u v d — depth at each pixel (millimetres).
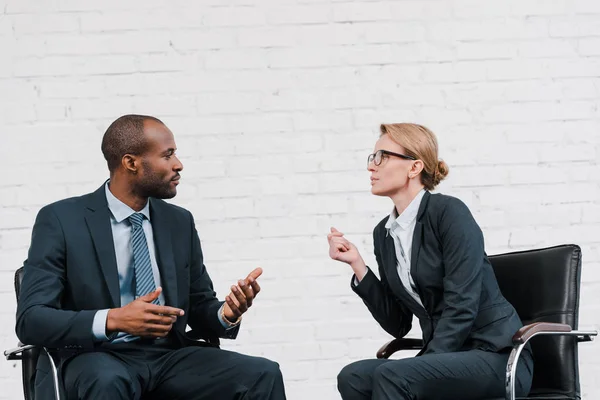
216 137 4680
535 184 4719
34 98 4633
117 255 3539
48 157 4621
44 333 3287
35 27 4652
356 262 3775
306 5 4727
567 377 3637
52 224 3490
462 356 3410
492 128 4723
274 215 4680
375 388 3365
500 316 3537
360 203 4695
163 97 4672
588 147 4730
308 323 4664
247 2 4715
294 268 4672
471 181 4703
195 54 4688
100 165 4641
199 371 3479
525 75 4746
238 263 4656
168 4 4691
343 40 4727
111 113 4652
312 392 4641
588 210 4715
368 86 4723
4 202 4594
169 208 3713
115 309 3297
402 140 3645
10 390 4578
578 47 4758
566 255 3771
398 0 4746
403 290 3660
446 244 3531
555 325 3404
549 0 4766
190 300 3730
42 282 3398
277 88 4711
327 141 4703
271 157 4695
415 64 4730
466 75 4730
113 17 4676
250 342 4648
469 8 4750
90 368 3273
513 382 3303
